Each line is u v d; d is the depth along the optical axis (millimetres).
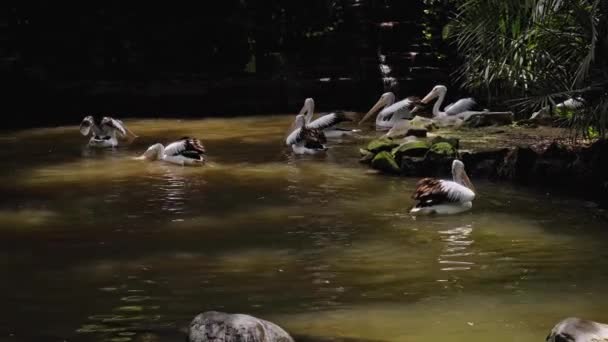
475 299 6648
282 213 9555
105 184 11281
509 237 8500
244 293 6793
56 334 5887
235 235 8594
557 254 7895
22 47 21641
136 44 22281
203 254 7910
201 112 20250
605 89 10328
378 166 12102
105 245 8219
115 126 14836
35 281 7102
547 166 10969
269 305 6508
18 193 10688
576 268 7461
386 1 23391
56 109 20125
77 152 14148
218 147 14602
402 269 7441
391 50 22453
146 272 7348
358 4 23422
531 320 6172
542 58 11102
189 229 8836
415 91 20891
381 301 6605
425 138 13844
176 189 10906
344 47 22547
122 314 6293
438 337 5840
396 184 11172
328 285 7008
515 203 10016
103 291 6836
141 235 8594
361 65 21703
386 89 20906
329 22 23609
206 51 22953
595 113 10305
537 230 8773
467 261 7676
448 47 21484
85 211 9664
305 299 6652
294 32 23453
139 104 20266
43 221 9195
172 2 22891
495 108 16922
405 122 15398
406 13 23297
